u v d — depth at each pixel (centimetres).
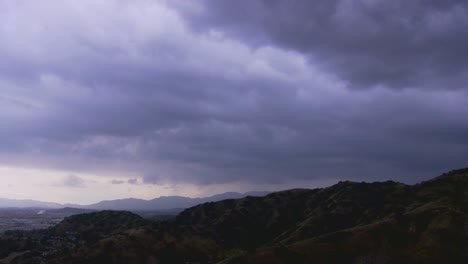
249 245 11825
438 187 11044
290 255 7369
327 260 7238
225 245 11638
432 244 7112
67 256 10288
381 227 7831
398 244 7338
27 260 11481
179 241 11306
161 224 12912
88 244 11088
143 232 11500
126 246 10688
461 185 10656
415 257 6962
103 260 10062
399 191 12138
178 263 10294
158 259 10400
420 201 10281
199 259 10550
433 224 7650
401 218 8088
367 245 7431
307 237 10462
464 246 6988
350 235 7775
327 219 11375
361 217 11081
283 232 12319
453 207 8325
